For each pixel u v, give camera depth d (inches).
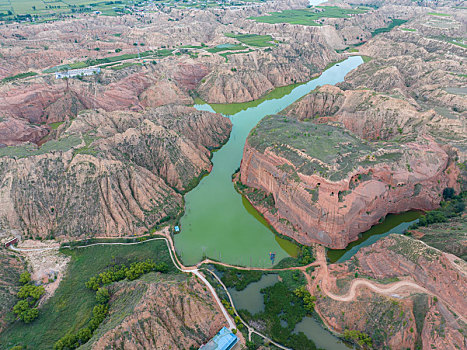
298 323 2770.7
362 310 2694.4
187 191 4488.2
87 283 3009.4
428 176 3831.2
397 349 2456.9
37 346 2532.0
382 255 3065.9
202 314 2672.2
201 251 3548.2
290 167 3767.2
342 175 3405.5
